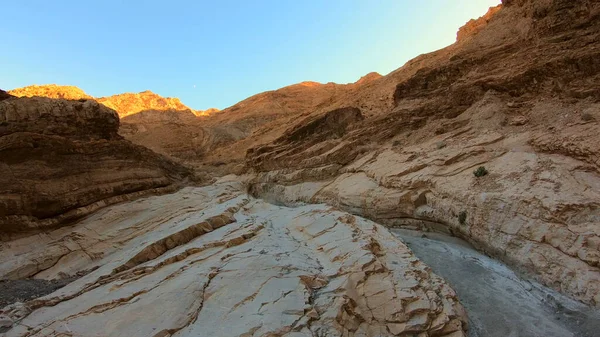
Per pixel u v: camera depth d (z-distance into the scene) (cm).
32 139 1481
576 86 1398
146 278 938
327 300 736
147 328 692
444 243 1274
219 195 1952
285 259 931
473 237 1118
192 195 1898
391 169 1622
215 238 1130
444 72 2236
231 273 863
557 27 1695
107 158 1773
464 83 1930
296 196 2155
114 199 1664
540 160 1121
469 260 1105
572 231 852
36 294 1030
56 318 796
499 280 959
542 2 1822
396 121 2123
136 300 817
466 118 1697
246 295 761
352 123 2534
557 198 924
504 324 796
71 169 1578
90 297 892
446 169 1376
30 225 1337
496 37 2277
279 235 1180
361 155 2058
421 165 1488
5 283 1095
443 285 865
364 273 839
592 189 911
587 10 1619
